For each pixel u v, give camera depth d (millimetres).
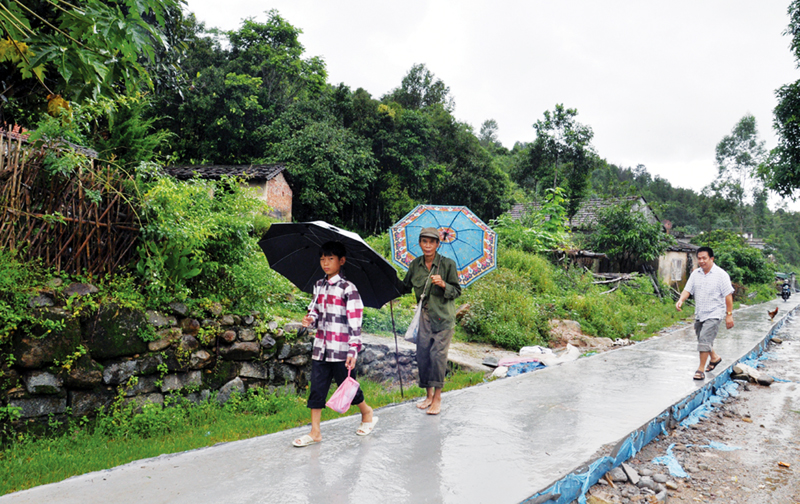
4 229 4020
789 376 7992
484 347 9180
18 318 3734
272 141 24234
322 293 3504
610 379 6020
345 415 4836
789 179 14328
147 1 3797
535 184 31234
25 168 4152
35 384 3850
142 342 4570
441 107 32438
